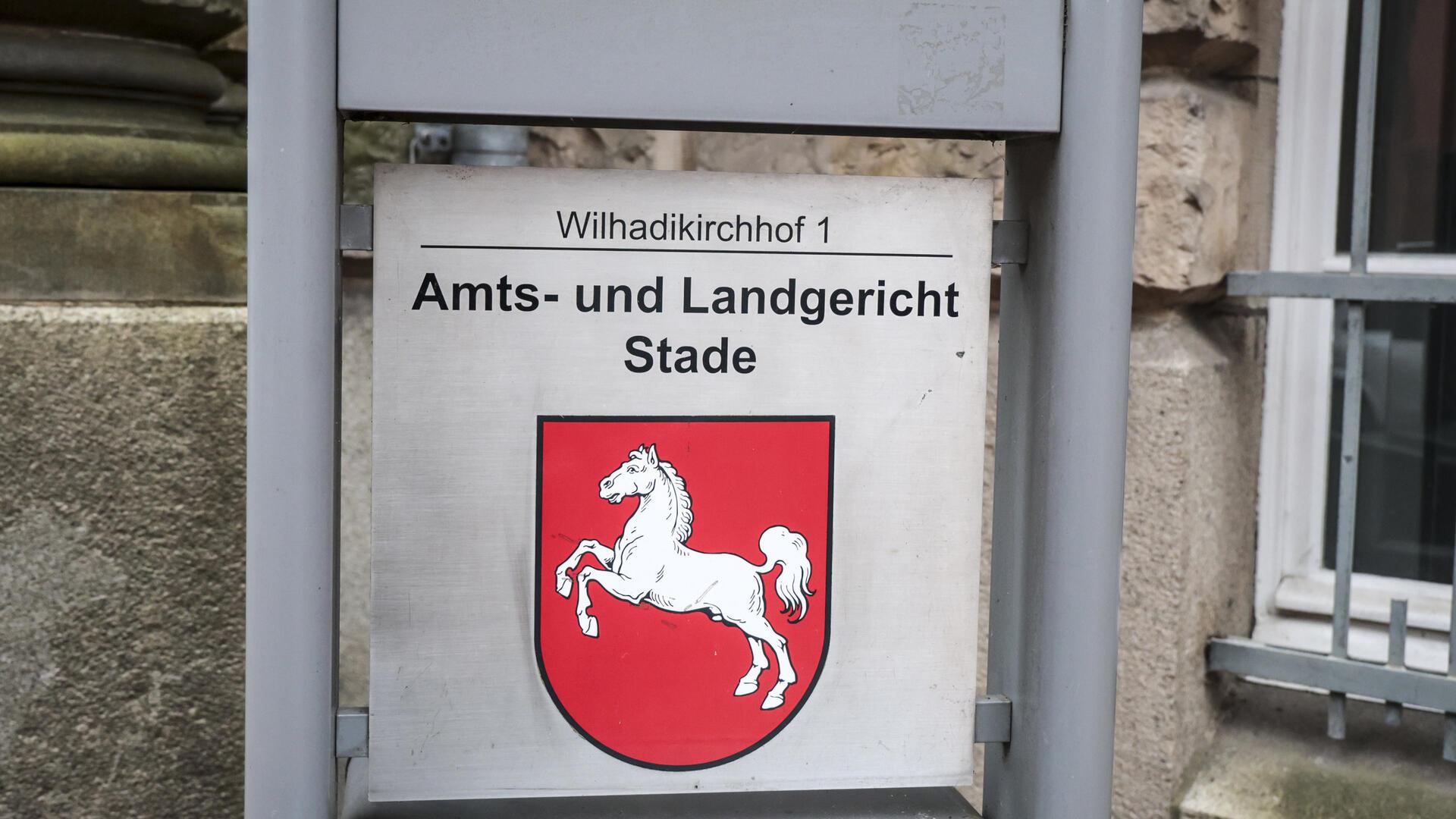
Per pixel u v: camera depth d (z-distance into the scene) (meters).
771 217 1.22
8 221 1.84
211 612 1.93
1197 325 2.11
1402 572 2.16
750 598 1.24
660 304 1.21
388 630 1.20
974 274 1.25
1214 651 2.09
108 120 1.93
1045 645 1.27
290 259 1.11
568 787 1.23
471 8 1.12
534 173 1.18
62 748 1.86
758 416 1.23
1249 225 2.13
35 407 1.81
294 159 1.11
